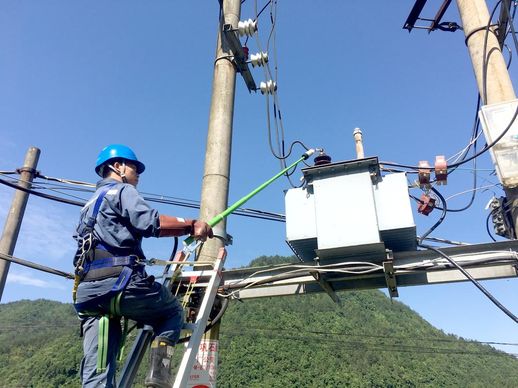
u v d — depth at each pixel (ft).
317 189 14.23
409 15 22.49
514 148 14.35
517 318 11.93
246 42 20.57
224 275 14.85
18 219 26.71
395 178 13.82
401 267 13.37
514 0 17.07
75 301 7.99
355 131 17.10
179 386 8.07
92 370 7.64
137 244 8.25
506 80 15.67
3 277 25.66
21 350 176.65
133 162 9.83
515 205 13.87
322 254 13.74
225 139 17.71
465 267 13.01
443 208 16.80
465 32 17.24
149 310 8.11
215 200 16.37
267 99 21.17
